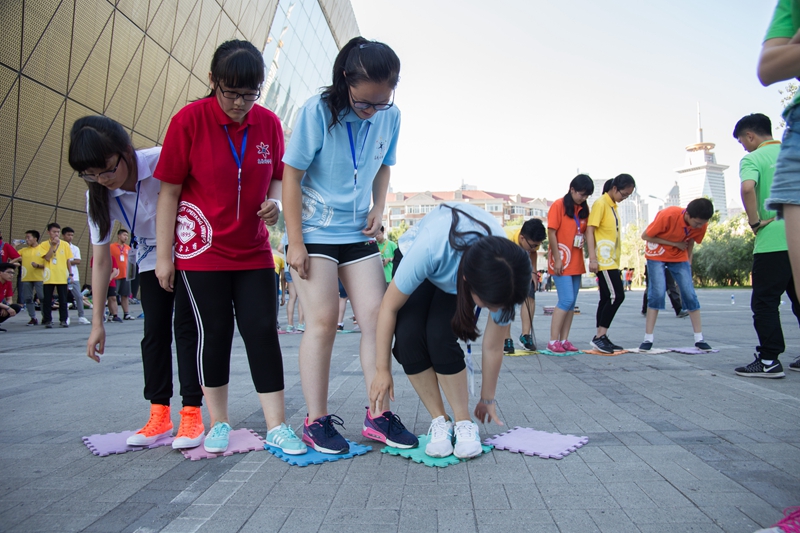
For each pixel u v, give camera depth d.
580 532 1.77
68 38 14.84
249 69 2.41
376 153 2.79
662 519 1.85
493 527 1.82
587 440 2.72
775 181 1.88
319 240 2.70
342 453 2.59
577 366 4.90
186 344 2.76
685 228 5.50
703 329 8.09
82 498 2.12
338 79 2.54
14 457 2.63
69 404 3.71
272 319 2.75
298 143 2.58
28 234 10.14
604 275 5.61
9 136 14.15
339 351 6.21
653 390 3.84
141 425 3.19
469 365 2.72
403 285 2.46
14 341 7.52
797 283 1.84
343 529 1.83
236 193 2.65
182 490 2.20
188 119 2.58
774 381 4.09
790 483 2.13
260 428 3.10
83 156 2.53
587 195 5.59
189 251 2.68
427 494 2.12
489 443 2.70
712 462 2.38
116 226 16.80
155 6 17.23
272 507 2.02
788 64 1.69
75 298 10.80
